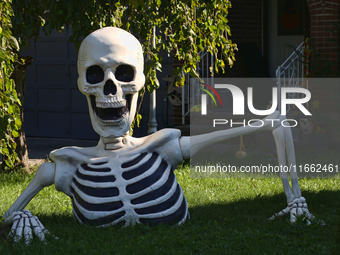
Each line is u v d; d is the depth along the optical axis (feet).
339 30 33.01
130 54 14.66
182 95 37.42
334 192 21.90
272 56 43.27
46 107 47.24
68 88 46.11
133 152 15.40
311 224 15.53
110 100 14.34
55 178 15.48
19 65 27.40
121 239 14.06
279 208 19.02
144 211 14.92
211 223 16.48
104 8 20.36
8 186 24.14
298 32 42.01
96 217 14.83
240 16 41.52
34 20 18.90
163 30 20.65
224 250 13.60
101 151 15.58
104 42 14.44
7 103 13.76
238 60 41.04
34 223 14.64
